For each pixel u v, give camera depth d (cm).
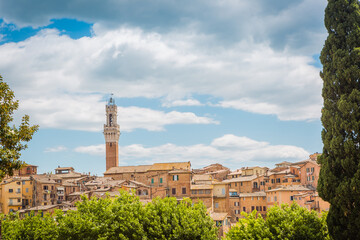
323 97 4269
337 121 3988
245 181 15138
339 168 3988
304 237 4462
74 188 15212
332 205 3988
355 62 4012
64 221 5406
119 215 5472
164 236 5206
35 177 14462
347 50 4097
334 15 4300
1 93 3394
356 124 3831
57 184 14525
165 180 12656
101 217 5478
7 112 3403
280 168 16550
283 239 4462
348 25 4184
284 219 4688
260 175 15375
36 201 13762
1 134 3306
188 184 11875
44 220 6525
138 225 5272
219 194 12294
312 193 11581
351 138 3884
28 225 6519
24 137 3516
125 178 15775
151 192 12050
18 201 13625
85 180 16425
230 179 16100
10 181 13788
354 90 3906
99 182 15225
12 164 3338
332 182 3962
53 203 14088
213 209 12038
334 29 4300
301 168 14150
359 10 4212
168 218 5494
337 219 3934
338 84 4078
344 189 3800
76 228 5256
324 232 4572
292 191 12419
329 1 4381
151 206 5691
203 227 5488
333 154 4047
